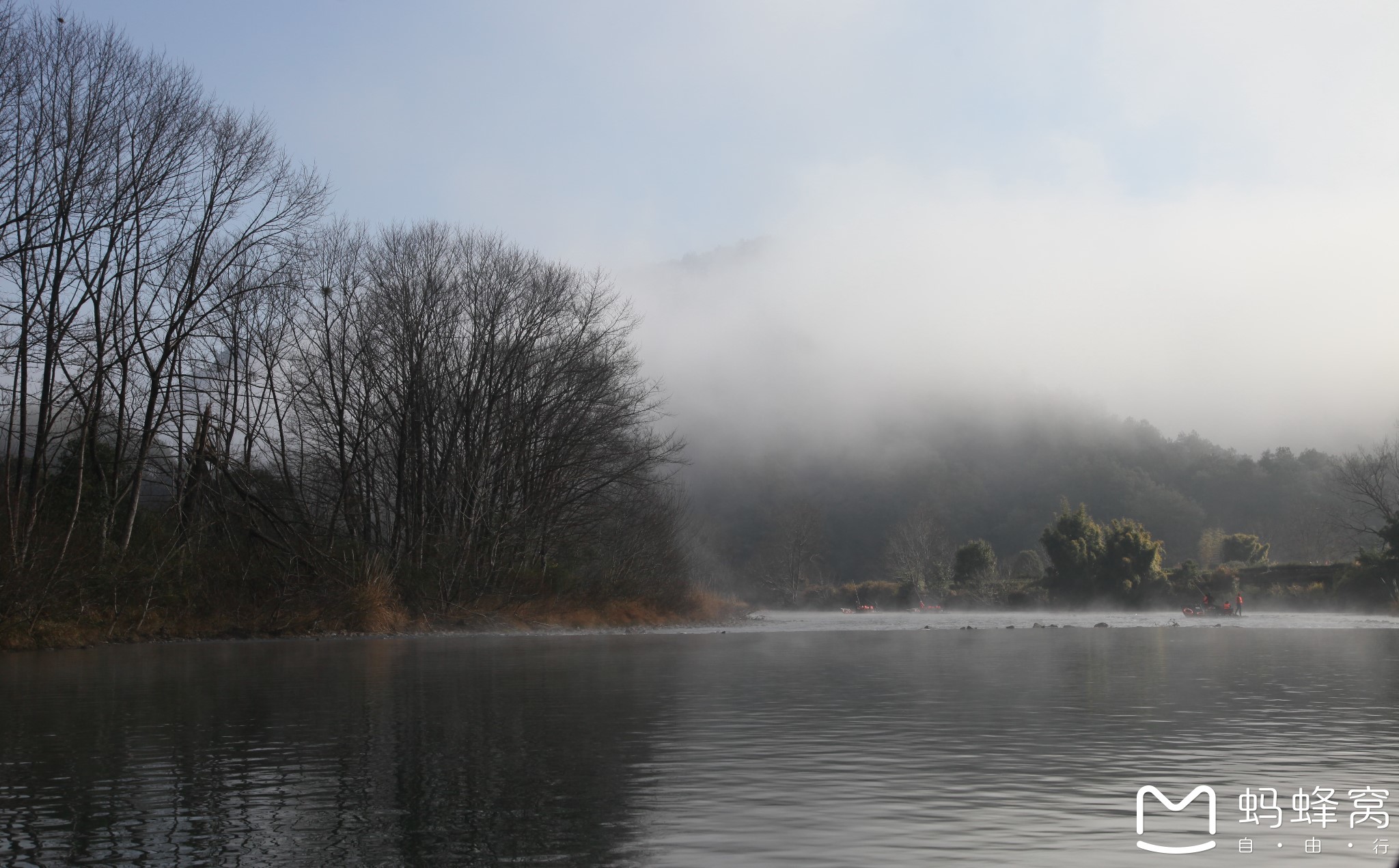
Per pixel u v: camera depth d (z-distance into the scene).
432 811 5.44
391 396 35.72
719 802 5.61
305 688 12.31
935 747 7.42
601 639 27.36
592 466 38.00
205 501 30.53
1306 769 6.51
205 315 28.19
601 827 5.07
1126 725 8.58
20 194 23.86
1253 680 12.83
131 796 5.85
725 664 16.16
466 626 31.92
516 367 36.16
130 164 26.12
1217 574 63.44
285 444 35.72
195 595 26.67
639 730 8.34
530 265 37.28
